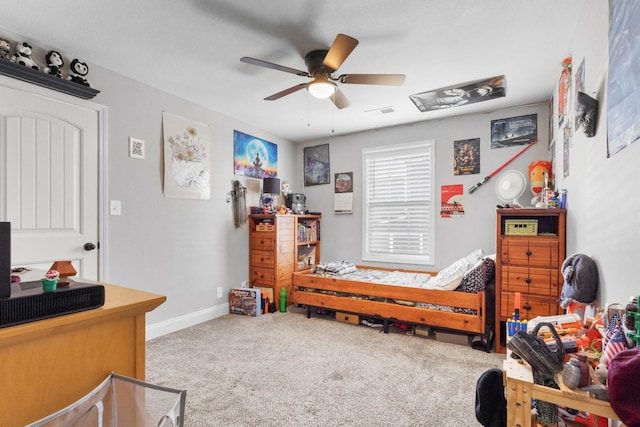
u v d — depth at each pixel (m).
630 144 1.17
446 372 2.35
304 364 2.46
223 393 2.05
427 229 4.08
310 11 1.92
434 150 3.98
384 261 4.34
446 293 2.89
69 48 2.35
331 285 3.53
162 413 0.88
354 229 4.59
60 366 0.83
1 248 0.73
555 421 1.21
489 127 3.67
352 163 4.61
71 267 1.03
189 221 3.38
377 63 2.55
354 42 1.84
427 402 1.96
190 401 1.96
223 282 3.79
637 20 1.08
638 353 0.88
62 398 0.84
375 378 2.25
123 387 0.89
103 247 2.64
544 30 2.11
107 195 2.67
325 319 3.59
